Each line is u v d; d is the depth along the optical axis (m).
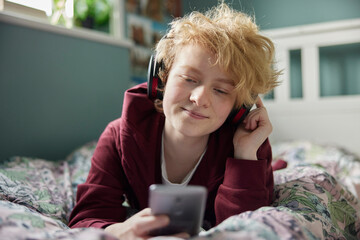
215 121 0.75
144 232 0.55
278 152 2.14
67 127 1.92
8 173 1.13
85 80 2.03
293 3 2.94
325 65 2.72
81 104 2.01
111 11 2.44
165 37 0.82
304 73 2.71
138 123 0.87
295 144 2.22
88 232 0.51
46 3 1.96
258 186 0.78
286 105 2.77
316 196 0.86
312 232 0.66
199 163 0.87
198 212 0.54
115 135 0.90
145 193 0.88
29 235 0.54
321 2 2.85
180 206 0.53
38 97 1.77
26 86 1.71
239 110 0.82
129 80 2.36
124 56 2.32
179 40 0.76
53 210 0.99
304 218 0.69
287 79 2.75
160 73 0.81
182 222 0.54
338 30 2.59
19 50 1.68
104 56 2.17
